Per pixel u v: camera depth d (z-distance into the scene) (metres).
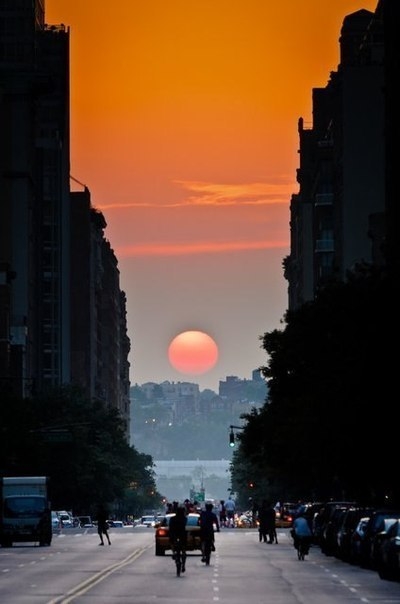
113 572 164.88
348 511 189.62
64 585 141.75
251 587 139.12
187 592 132.12
